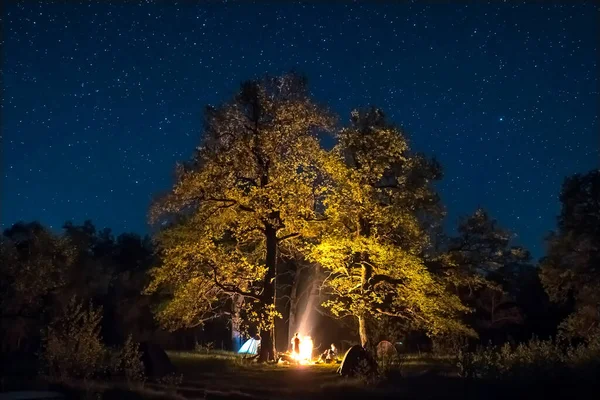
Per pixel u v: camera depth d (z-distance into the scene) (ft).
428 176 116.88
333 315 146.20
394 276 112.37
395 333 130.11
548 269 145.79
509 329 180.55
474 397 55.93
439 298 110.52
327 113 112.98
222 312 121.70
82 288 176.86
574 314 139.03
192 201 109.81
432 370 80.43
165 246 117.39
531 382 56.80
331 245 110.93
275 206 108.37
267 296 111.55
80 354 61.31
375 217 112.37
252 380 77.25
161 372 76.28
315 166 113.19
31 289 130.93
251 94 108.78
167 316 112.06
